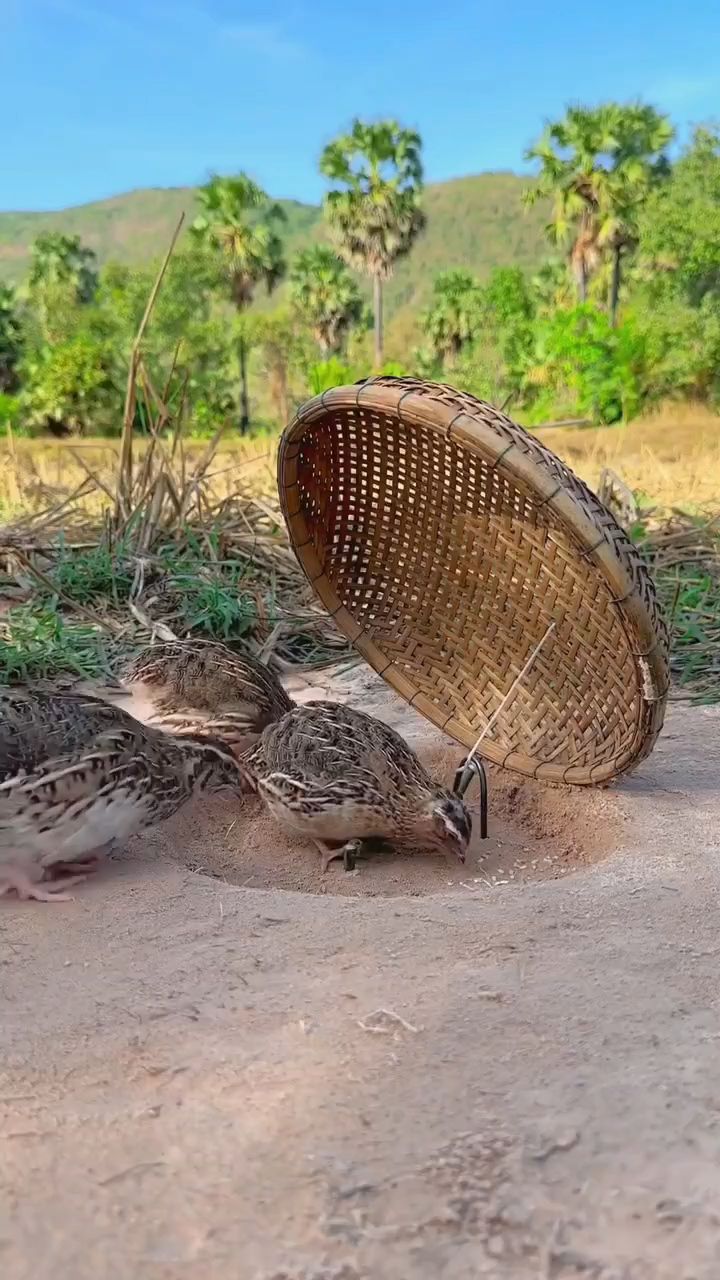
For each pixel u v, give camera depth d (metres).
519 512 0.89
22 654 1.18
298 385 9.80
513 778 0.96
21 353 10.27
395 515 0.97
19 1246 0.50
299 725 0.88
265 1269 0.48
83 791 0.75
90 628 1.31
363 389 0.83
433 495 0.94
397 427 0.91
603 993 0.64
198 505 1.59
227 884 0.79
